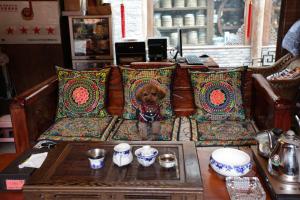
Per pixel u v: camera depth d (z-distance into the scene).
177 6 5.55
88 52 4.59
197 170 1.63
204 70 2.87
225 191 1.60
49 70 4.69
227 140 2.33
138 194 1.49
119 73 2.99
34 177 1.58
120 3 5.25
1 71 4.40
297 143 1.56
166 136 2.40
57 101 2.96
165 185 1.49
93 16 4.39
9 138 3.11
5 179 1.67
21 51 4.61
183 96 2.91
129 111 2.77
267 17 5.39
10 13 4.46
